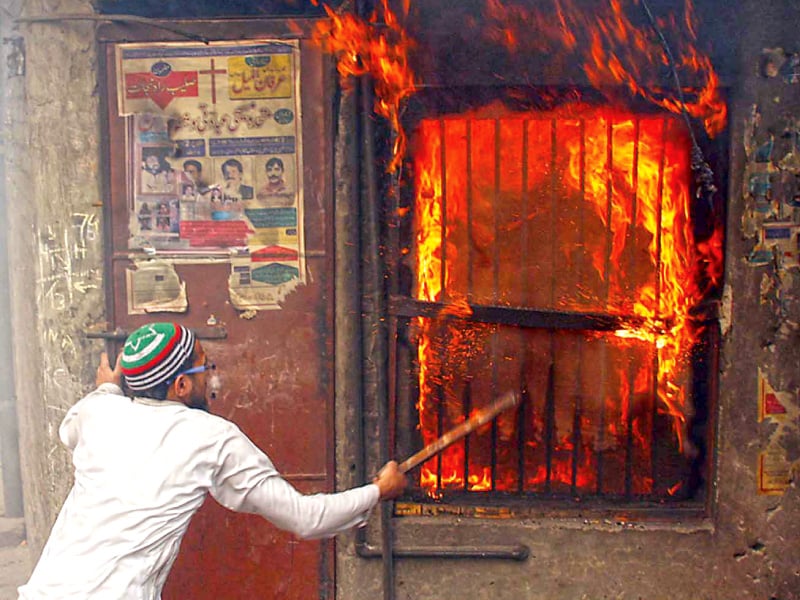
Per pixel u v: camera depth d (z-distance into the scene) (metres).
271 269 3.28
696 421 3.29
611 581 3.29
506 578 3.32
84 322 3.32
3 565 4.50
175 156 3.26
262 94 3.22
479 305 3.27
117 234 3.29
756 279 3.18
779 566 3.26
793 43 3.10
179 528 2.24
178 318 3.31
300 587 3.36
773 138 3.14
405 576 3.34
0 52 3.47
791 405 3.21
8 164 3.53
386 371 3.29
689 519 3.29
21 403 3.66
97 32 3.23
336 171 3.24
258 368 3.31
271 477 2.34
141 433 2.25
